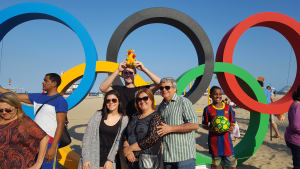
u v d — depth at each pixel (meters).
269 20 4.47
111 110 2.49
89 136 2.45
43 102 2.62
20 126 1.82
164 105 2.56
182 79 4.06
